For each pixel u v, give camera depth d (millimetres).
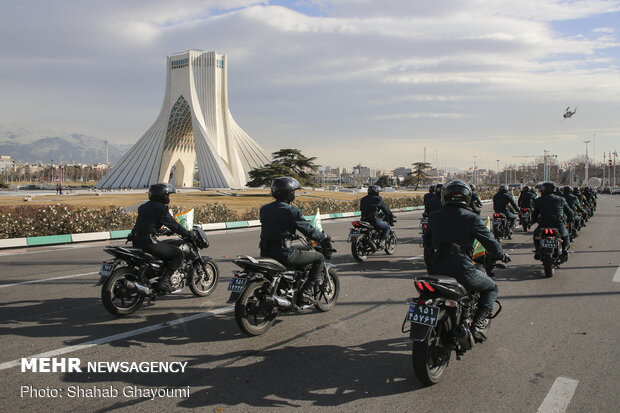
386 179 138250
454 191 4203
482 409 3465
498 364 4344
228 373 4105
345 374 4102
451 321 4031
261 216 5406
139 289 5754
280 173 61094
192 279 6699
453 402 3578
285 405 3518
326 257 5902
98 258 10805
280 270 5164
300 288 5547
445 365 4074
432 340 3904
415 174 130750
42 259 10656
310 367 4250
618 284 7973
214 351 4641
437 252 4203
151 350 4656
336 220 25094
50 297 6844
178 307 6305
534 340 5016
